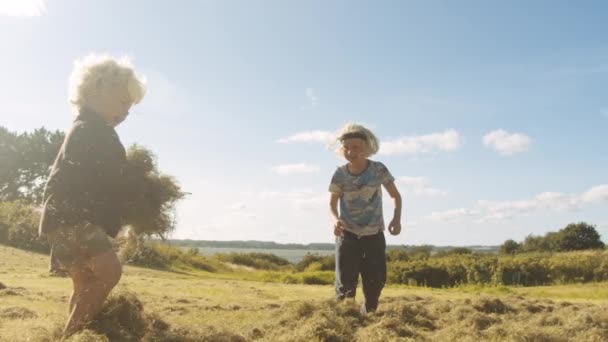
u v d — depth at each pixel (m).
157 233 5.26
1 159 66.00
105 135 4.56
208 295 9.24
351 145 6.39
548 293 16.06
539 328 5.05
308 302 5.48
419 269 28.00
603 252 28.28
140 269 19.62
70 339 3.83
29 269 15.46
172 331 4.45
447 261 28.98
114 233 4.62
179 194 5.43
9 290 7.56
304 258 42.97
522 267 26.94
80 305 4.21
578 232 64.00
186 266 32.47
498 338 4.83
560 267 26.67
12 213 23.03
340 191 6.48
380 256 6.44
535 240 66.12
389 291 12.98
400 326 4.93
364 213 6.41
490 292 17.39
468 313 5.93
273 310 6.22
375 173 6.48
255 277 27.47
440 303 6.70
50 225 4.36
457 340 4.75
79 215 4.33
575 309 6.77
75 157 4.43
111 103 4.71
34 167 68.50
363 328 4.93
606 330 5.11
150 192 5.15
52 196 4.39
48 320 4.66
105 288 4.27
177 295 8.75
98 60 4.77
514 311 6.72
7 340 3.90
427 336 4.88
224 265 40.06
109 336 4.12
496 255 31.62
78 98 4.70
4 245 21.53
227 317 5.86
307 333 4.55
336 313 5.26
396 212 6.56
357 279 6.44
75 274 4.50
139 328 4.44
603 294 15.29
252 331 4.84
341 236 6.45
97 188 4.46
